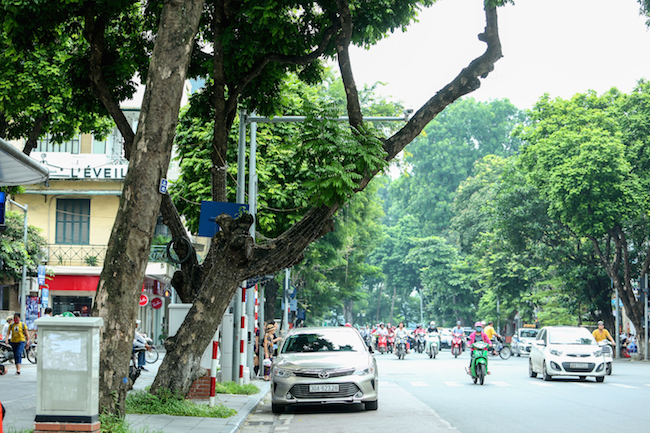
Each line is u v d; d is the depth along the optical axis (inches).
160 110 378.3
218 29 528.1
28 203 1443.2
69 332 299.1
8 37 542.6
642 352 1505.9
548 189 1478.8
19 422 398.3
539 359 870.4
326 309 2263.8
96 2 510.6
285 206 907.4
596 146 1392.7
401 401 619.8
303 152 491.5
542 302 1961.1
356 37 560.4
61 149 1453.0
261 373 907.4
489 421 473.1
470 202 2591.0
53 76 724.7
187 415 491.5
